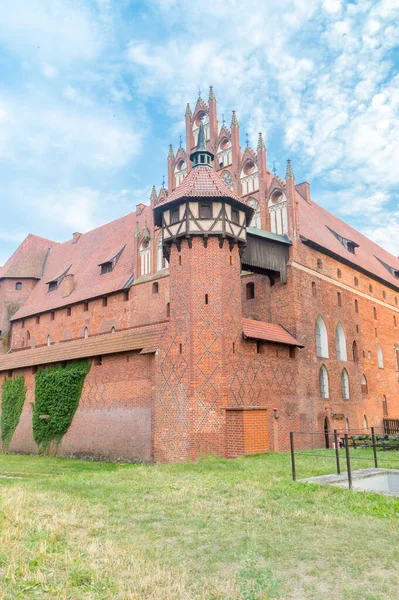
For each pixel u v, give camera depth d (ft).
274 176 121.29
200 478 59.06
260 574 26.63
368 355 144.97
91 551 30.71
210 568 28.17
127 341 102.63
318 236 132.16
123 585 25.64
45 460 105.50
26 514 39.58
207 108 135.23
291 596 24.39
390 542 31.78
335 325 128.57
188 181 98.58
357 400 133.59
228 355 89.45
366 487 54.75
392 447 96.22
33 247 202.39
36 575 26.63
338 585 25.58
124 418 98.07
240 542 32.50
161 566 28.53
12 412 132.05
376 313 155.74
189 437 84.17
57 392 117.80
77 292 158.10
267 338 97.96
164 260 129.80
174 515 40.24
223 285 91.81
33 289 190.90
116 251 157.28
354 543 31.60
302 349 110.93
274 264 110.83
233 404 88.22
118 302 140.87
